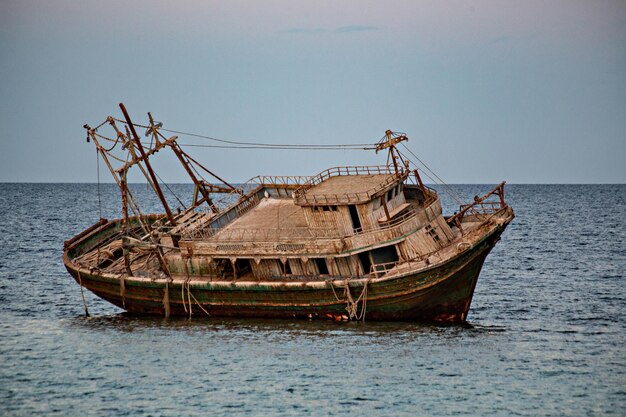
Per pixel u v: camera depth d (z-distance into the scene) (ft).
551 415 588.50
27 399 630.74
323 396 625.82
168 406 614.34
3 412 606.96
